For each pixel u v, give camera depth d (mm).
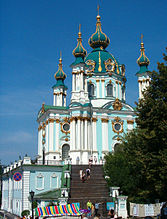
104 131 59531
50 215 24672
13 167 50656
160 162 27734
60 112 60469
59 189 40062
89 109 58281
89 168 44469
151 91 31094
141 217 28172
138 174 35875
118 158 40094
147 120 29766
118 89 65625
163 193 28016
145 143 29469
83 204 33969
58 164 44750
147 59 66125
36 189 41125
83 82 60469
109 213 30188
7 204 54406
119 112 61625
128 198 34812
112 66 65938
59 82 73125
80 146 56000
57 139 59312
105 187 39344
